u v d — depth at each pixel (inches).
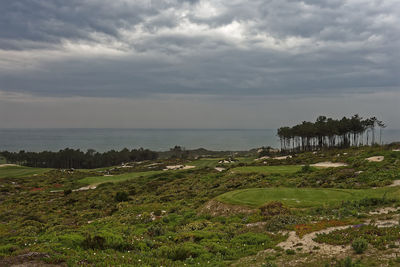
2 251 537.3
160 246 634.2
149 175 3181.6
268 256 522.0
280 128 5191.9
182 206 1266.0
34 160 6707.7
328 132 3959.2
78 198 2036.2
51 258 480.7
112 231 820.6
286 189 1182.3
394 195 927.0
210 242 645.3
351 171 1553.9
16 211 1708.9
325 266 438.6
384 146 2578.7
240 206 1000.2
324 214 810.8
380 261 428.1
